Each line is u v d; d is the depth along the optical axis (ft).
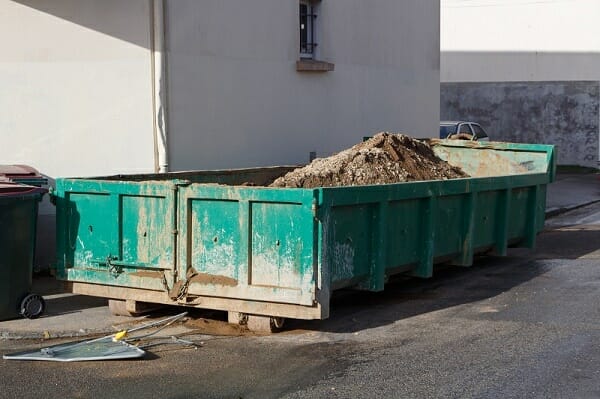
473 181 34.47
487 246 37.09
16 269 29.32
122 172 38.81
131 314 29.91
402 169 35.68
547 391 21.62
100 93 38.70
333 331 27.86
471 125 73.97
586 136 92.73
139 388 22.20
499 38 98.07
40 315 29.91
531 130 95.81
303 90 47.83
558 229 52.90
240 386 22.29
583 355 24.70
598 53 92.89
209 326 28.53
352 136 52.65
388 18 56.13
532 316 29.63
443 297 33.06
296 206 25.85
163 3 37.93
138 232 28.73
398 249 30.42
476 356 24.77
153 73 38.14
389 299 32.76
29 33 38.68
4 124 39.09
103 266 29.43
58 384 22.61
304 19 48.96
